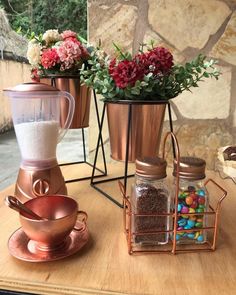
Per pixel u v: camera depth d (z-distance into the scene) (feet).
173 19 3.67
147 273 1.69
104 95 2.54
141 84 2.26
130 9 3.71
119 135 2.58
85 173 3.42
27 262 1.77
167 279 1.64
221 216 2.41
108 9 3.74
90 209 2.49
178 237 1.96
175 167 1.93
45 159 2.32
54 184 2.37
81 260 1.80
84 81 2.58
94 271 1.70
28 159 2.31
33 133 2.22
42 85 2.32
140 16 3.71
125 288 1.57
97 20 3.78
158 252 1.88
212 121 3.87
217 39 3.67
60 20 14.26
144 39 3.76
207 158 3.96
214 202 2.67
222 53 3.69
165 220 1.94
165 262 1.79
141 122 2.49
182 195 1.93
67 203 1.98
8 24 13.34
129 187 2.99
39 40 3.05
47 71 2.92
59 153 7.60
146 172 1.86
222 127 3.88
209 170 3.81
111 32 3.79
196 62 2.62
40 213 1.94
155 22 3.70
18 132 2.29
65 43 2.79
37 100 2.36
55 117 2.48
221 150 3.56
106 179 3.22
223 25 3.63
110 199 2.66
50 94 2.33
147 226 1.93
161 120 2.61
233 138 3.89
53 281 1.62
